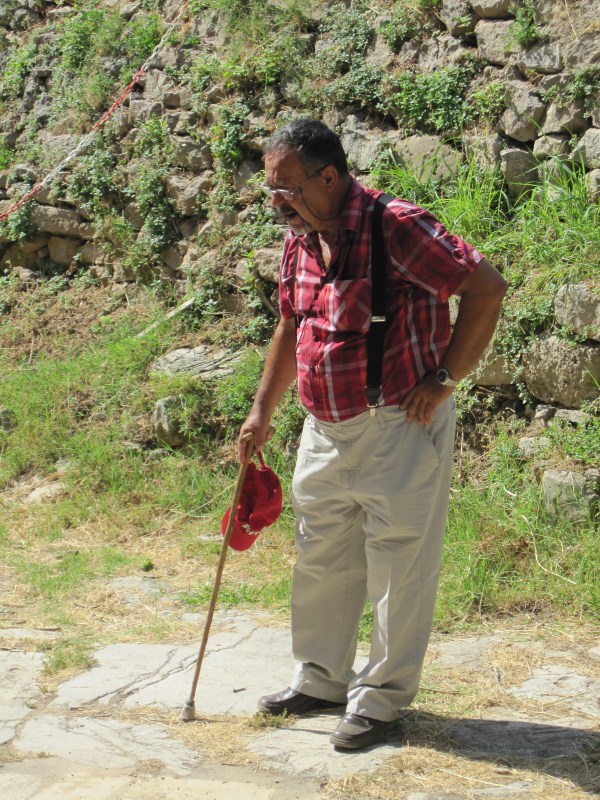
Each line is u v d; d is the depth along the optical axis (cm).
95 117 867
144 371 689
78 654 390
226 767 301
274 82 738
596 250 532
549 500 486
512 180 604
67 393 698
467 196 598
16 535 563
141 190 780
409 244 296
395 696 316
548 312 524
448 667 379
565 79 591
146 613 446
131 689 361
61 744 316
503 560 464
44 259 873
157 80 816
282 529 542
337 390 306
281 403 609
